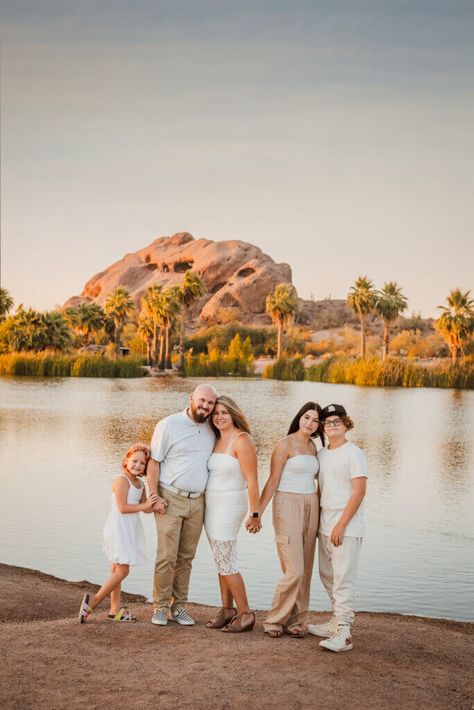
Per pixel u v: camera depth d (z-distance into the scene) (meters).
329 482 6.18
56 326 80.50
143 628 6.32
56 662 5.38
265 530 12.71
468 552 11.61
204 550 11.43
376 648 6.09
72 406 39.22
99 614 7.05
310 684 5.09
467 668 5.78
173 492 6.43
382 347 101.94
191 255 155.75
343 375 67.44
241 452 6.36
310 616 7.42
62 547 11.41
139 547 6.59
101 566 10.42
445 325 72.31
